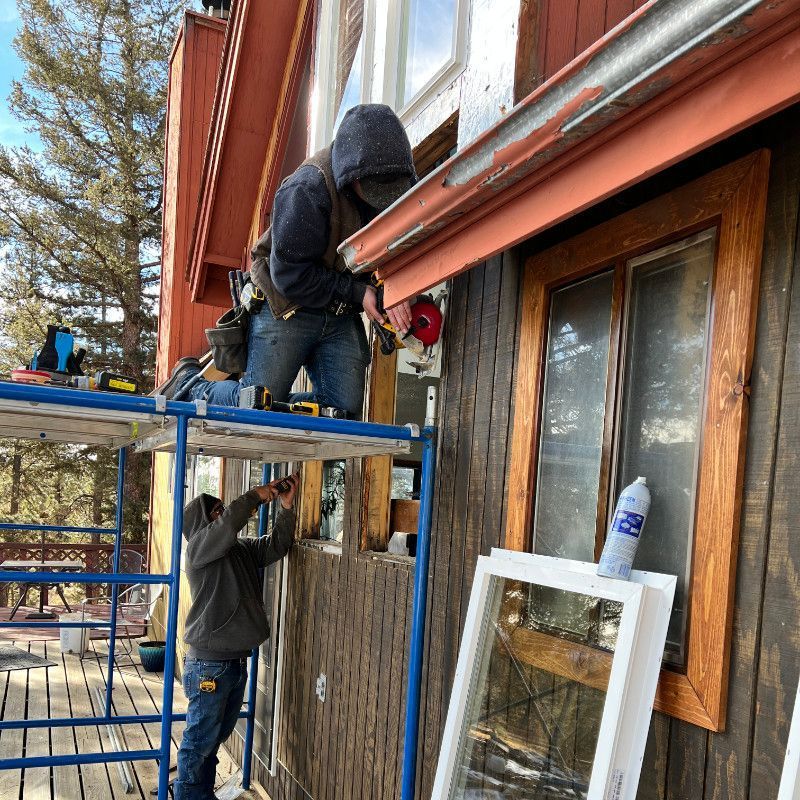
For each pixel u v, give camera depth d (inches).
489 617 79.9
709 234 62.2
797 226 53.4
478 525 92.8
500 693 76.2
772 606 52.1
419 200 69.4
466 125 91.6
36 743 190.1
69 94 660.7
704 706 55.6
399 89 125.6
